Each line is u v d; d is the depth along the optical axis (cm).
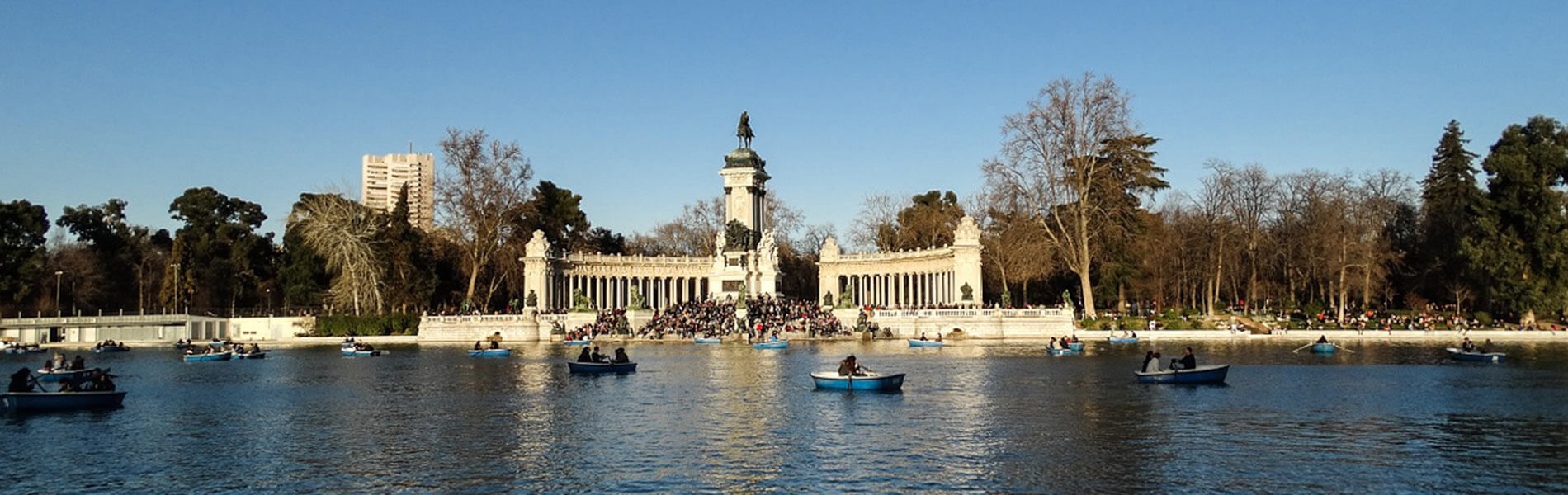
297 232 13825
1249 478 3328
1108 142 11725
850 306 12019
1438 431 4166
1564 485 3222
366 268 12538
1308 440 3984
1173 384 5812
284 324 12631
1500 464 3516
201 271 15000
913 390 5603
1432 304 12812
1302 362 7312
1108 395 5344
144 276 15775
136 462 3756
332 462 3728
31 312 14125
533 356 8738
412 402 5359
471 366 7638
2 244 13625
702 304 12338
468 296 12888
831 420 4544
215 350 9188
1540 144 10894
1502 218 11131
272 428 4500
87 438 4259
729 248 13550
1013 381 6050
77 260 14800
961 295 12225
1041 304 14562
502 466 3622
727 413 4769
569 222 15700
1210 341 10100
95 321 12862
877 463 3616
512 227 13450
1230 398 5206
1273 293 13912
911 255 13938
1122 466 3531
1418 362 7238
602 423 4519
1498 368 6725
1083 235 11506
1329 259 12012
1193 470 3456
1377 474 3394
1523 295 10731
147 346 12012
